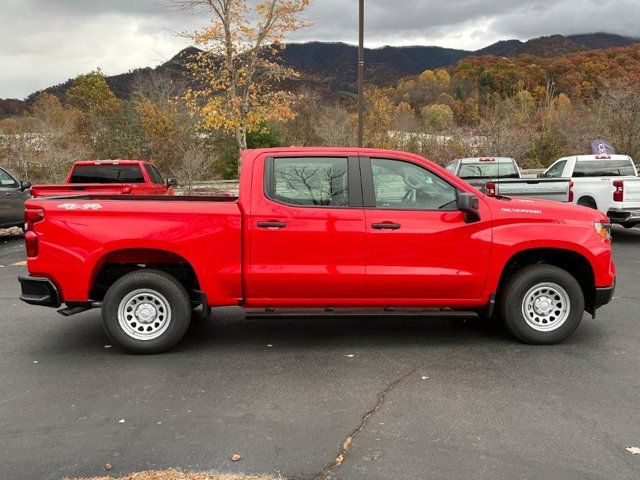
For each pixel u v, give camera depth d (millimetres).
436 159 26984
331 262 5176
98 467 3275
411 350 5363
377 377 4668
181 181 27031
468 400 4191
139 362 5070
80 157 31016
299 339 5746
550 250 5543
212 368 4910
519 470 3225
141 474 3174
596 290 5430
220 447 3510
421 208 5277
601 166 13016
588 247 5336
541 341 5418
